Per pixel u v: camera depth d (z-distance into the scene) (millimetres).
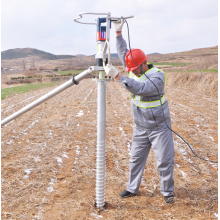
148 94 2369
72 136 5336
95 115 7648
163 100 2547
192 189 3000
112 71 2162
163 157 2564
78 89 18016
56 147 4605
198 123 6305
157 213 2510
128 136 5332
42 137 5297
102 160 2502
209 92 12820
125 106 9172
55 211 2557
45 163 3854
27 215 2482
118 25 2715
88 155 4207
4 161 3941
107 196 2863
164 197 2711
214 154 4117
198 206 2637
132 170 2803
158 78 2404
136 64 2354
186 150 4324
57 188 3072
